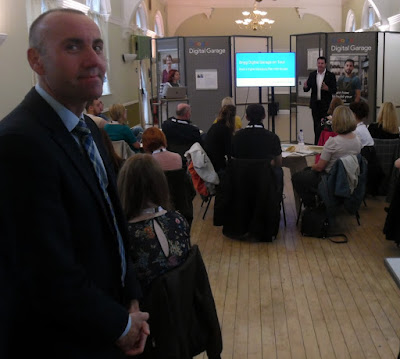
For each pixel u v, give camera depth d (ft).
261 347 8.55
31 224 3.31
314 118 25.40
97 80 3.77
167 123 17.02
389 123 16.92
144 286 5.62
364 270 11.68
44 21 3.67
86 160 3.95
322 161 13.51
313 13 49.90
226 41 28.66
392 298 10.21
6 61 15.10
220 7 49.88
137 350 4.09
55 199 3.43
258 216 13.38
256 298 10.41
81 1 25.45
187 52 28.84
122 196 5.87
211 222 15.83
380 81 31.63
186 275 5.68
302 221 14.17
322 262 12.25
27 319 3.57
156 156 11.85
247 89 30.91
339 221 15.46
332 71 27.94
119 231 4.41
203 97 29.30
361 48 27.73
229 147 15.52
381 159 17.15
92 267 3.81
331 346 8.53
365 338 8.75
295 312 9.76
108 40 30.66
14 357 3.58
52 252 3.36
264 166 13.04
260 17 50.11
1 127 3.46
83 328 3.59
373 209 16.60
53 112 3.73
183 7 49.88
